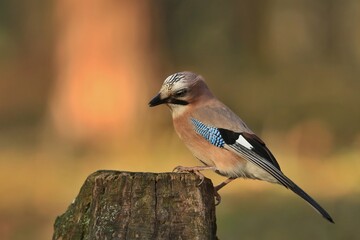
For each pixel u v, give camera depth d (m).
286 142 16.69
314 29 23.16
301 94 19.50
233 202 12.46
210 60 22.86
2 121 22.45
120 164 16.30
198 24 22.97
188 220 4.70
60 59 18.17
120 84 17.70
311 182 13.65
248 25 23.25
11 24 26.64
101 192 4.80
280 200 12.38
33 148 18.25
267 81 21.17
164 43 18.55
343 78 20.58
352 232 10.34
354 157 15.12
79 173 15.83
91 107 17.70
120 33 17.81
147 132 17.47
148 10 18.03
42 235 11.84
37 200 14.00
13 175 15.77
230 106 20.59
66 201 13.96
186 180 4.80
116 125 17.64
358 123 17.58
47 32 23.25
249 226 10.95
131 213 4.70
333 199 12.06
